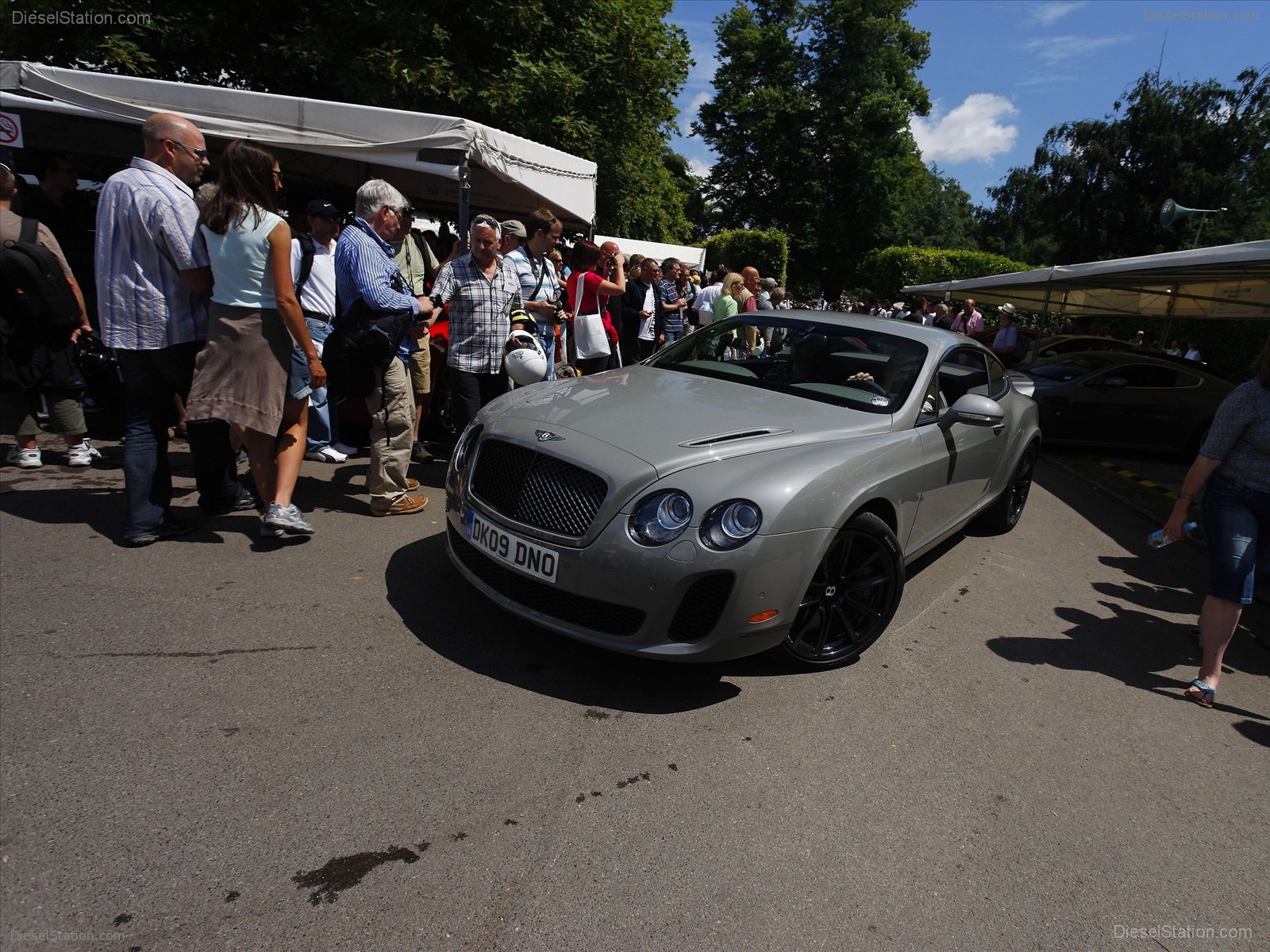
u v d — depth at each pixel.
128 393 3.64
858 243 39.16
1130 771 2.78
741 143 38.66
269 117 5.58
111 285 3.46
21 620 2.94
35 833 1.93
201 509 4.20
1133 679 3.52
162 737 2.36
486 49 11.71
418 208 10.05
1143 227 31.39
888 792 2.49
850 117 36.94
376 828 2.08
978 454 4.32
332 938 1.72
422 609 3.35
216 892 1.82
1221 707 3.36
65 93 5.54
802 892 2.03
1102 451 10.04
